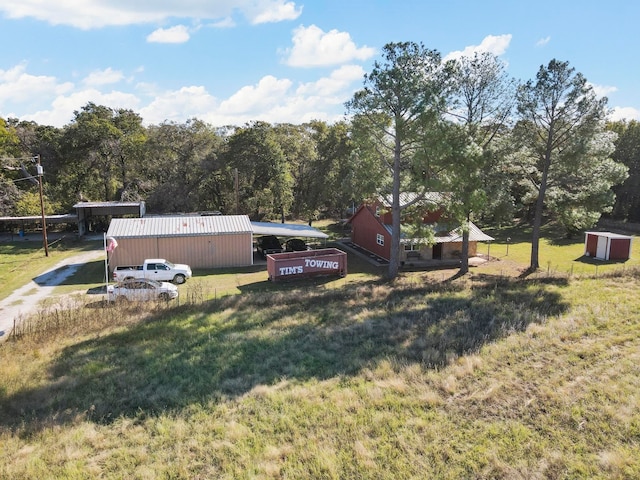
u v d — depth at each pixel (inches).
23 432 371.6
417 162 971.9
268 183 2139.5
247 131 2094.0
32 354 573.9
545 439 334.3
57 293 968.3
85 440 358.9
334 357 526.6
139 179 2266.2
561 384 418.6
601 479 289.6
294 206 2484.0
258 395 427.2
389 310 736.3
